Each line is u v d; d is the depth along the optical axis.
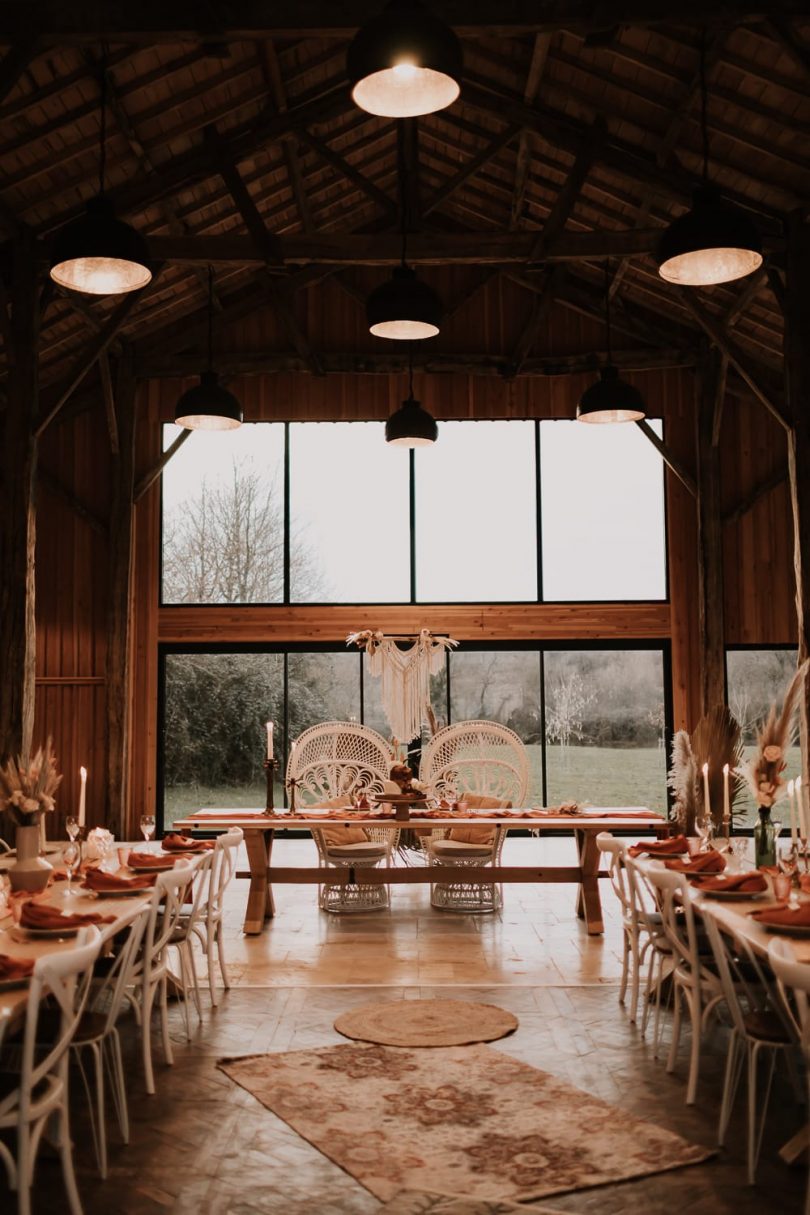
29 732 8.80
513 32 6.88
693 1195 3.47
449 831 8.53
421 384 12.84
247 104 9.23
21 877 4.70
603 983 6.11
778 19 6.84
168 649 12.73
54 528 12.51
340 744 9.20
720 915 4.07
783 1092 4.40
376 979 6.22
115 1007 3.88
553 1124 4.04
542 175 10.80
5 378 11.14
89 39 6.80
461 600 12.88
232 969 6.46
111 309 10.98
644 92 8.45
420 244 9.23
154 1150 3.86
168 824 12.64
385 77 4.40
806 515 8.61
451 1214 3.33
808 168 8.36
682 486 12.67
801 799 5.36
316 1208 3.39
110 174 9.22
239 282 12.50
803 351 8.66
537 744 12.70
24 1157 2.98
